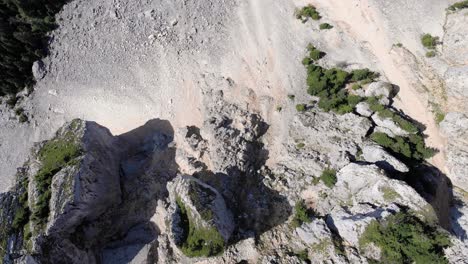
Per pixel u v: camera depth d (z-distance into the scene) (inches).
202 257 1320.1
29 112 2097.7
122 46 2075.5
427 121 1531.7
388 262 1182.3
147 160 1738.4
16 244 1391.5
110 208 1610.5
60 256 1397.6
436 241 1173.1
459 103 1514.5
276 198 1482.5
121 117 1924.2
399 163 1381.6
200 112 1815.9
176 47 1999.3
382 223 1218.6
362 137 1515.7
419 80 1610.5
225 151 1581.0
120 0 2182.6
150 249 1466.5
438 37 1657.2
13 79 2116.1
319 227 1332.4
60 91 2079.2
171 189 1443.2
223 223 1354.6
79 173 1450.5
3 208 1471.5
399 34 1726.1
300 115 1642.5
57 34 2192.4
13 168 2007.9
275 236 1400.1
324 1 1927.9
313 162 1508.4
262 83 1801.2
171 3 2107.5
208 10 2047.2
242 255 1380.4
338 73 1696.6
